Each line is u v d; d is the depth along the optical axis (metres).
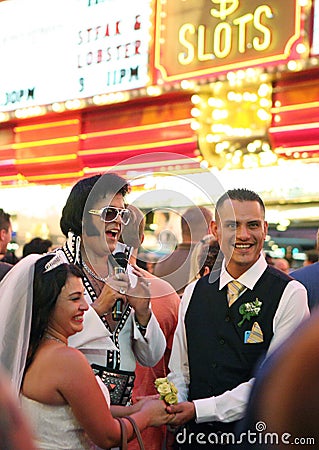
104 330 2.79
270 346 2.98
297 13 6.21
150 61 7.29
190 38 6.97
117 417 2.79
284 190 7.26
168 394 2.84
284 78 6.56
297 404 1.06
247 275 3.06
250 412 1.14
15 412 1.16
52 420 2.47
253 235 3.01
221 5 6.75
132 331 2.95
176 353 3.20
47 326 2.58
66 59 8.03
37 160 8.49
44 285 2.56
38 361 2.51
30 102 8.38
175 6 7.11
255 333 3.02
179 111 7.36
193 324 3.12
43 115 8.24
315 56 6.15
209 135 7.23
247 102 6.96
